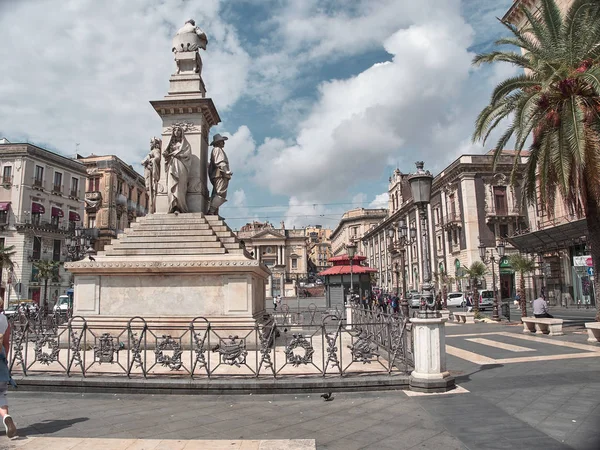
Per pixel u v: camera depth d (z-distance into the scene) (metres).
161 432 5.14
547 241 28.00
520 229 39.69
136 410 6.10
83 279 11.07
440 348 7.04
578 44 13.20
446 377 6.99
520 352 10.62
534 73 14.15
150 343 10.51
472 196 40.47
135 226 11.68
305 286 79.00
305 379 7.02
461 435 4.89
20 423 5.53
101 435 5.04
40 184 41.88
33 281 40.12
